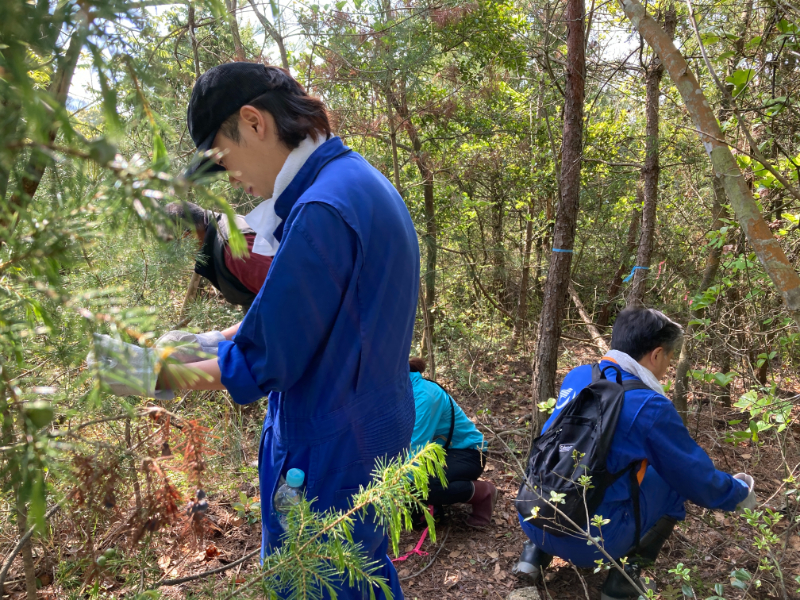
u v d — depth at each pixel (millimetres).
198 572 2016
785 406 2150
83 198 484
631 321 2293
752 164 2488
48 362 766
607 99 6996
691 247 4602
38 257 470
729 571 2373
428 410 2637
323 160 1210
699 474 1973
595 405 2125
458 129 5605
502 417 4355
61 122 380
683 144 4598
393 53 4172
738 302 3324
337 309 1144
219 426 2064
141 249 1232
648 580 2074
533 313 7000
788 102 2273
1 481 568
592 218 7195
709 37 2346
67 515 1175
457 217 5930
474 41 4918
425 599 2305
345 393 1195
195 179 448
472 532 2779
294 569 863
